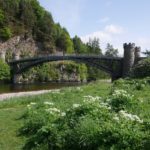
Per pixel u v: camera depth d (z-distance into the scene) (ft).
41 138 49.26
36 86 350.64
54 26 644.69
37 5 625.82
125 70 345.10
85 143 43.45
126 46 345.72
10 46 507.71
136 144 41.29
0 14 518.37
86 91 115.03
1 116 71.61
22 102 99.30
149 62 167.63
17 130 57.72
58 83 433.89
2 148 49.37
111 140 42.68
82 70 564.71
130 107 63.82
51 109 59.26
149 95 89.76
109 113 50.03
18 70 421.59
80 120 47.67
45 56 394.73
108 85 139.23
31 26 572.92
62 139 46.39
